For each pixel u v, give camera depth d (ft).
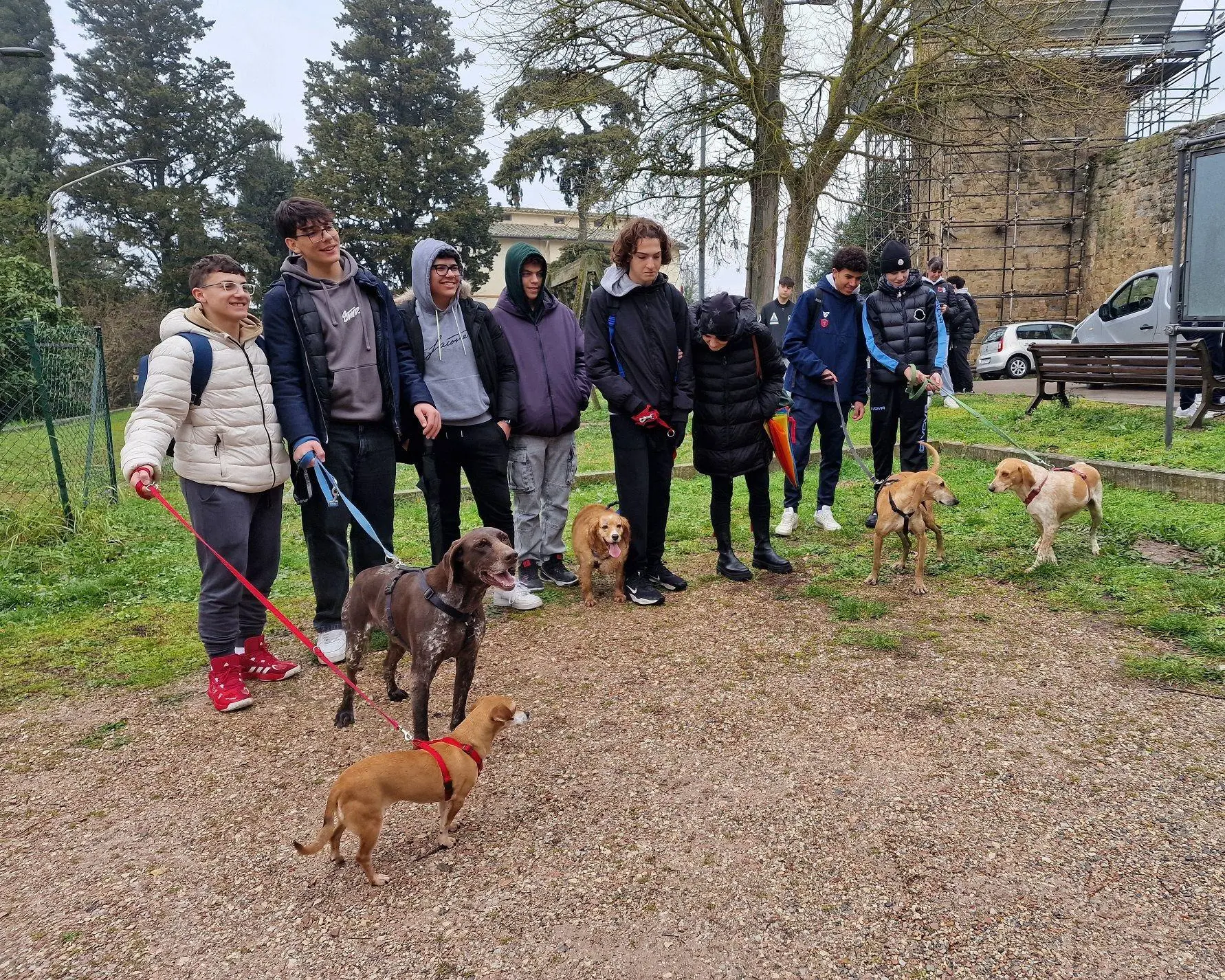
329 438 13.08
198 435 11.90
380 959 6.95
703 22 49.11
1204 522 17.90
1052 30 51.03
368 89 131.34
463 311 14.97
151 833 9.03
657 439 15.85
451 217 124.26
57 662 14.33
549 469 17.48
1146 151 64.54
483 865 8.19
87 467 27.32
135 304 110.22
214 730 11.50
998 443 28.66
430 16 136.46
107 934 7.41
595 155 79.77
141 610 17.25
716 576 17.74
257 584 13.24
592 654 13.74
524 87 51.75
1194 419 26.43
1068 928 6.85
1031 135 53.36
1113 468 22.54
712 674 12.55
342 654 13.84
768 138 48.93
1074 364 31.86
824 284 19.72
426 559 19.81
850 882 7.59
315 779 10.03
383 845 8.61
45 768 10.59
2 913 7.76
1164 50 70.44
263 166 153.38
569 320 16.96
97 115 141.28
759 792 9.21
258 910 7.68
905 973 6.48
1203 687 11.05
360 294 13.20
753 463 16.70
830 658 12.86
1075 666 11.99
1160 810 8.41
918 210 74.54
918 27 46.75
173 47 148.77
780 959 6.69
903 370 19.08
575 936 7.10
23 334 24.11
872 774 9.45
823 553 18.85
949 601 15.25
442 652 10.34
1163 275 41.75
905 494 15.80
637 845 8.36
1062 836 8.09
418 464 15.19
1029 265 75.20
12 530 22.24
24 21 145.28
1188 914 6.92
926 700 11.23
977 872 7.62
